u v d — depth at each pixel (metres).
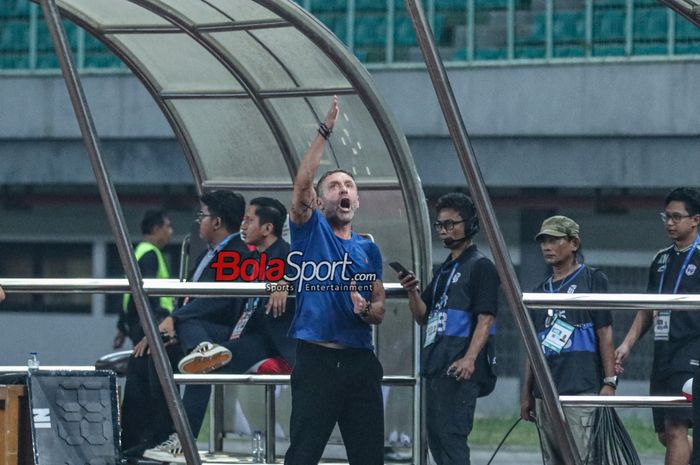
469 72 54.09
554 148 53.44
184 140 28.38
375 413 21.28
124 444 24.75
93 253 65.38
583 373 23.94
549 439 20.45
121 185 59.00
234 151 28.28
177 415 19.02
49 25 18.73
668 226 25.19
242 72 26.36
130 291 20.58
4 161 58.44
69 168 58.09
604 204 55.53
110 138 57.22
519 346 57.47
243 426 28.02
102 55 57.31
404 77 54.44
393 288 23.41
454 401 23.66
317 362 20.94
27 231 65.75
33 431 21.50
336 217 21.58
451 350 23.59
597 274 24.48
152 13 25.95
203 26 25.45
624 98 52.75
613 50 52.91
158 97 27.94
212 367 24.47
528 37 53.75
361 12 54.91
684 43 52.31
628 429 46.41
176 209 60.84
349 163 26.44
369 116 25.45
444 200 24.06
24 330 65.12
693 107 52.19
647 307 18.77
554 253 24.42
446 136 54.16
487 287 23.59
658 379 25.03
